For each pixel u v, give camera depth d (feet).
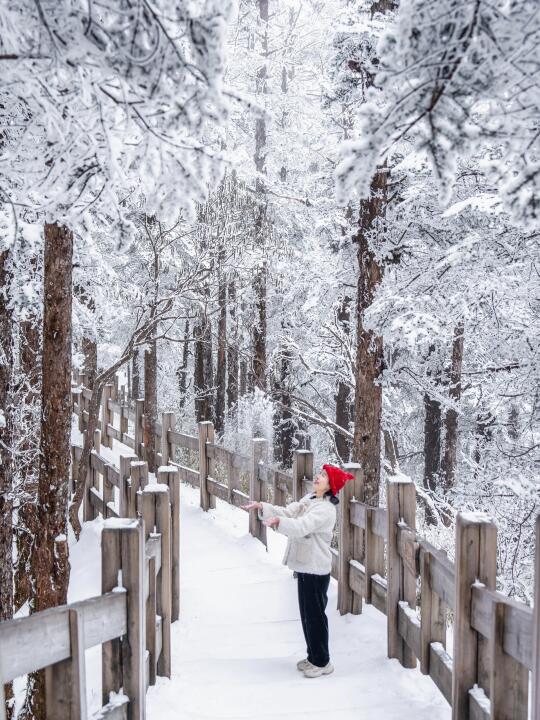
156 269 32.37
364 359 31.22
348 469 20.48
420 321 27.86
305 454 24.35
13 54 8.70
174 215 10.99
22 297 23.47
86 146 10.56
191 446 36.68
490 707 10.14
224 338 55.88
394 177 34.55
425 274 28.86
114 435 51.88
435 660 13.92
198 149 10.05
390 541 16.28
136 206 31.60
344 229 50.83
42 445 19.17
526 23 7.45
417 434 63.36
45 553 19.10
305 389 68.44
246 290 53.01
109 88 9.76
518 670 9.89
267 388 55.88
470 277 27.86
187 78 9.15
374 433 31.30
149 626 15.17
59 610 8.93
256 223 43.32
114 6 8.22
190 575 24.81
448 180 8.73
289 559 16.57
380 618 19.62
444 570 13.08
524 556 30.58
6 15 8.26
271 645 18.69
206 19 8.19
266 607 21.68
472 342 39.32
